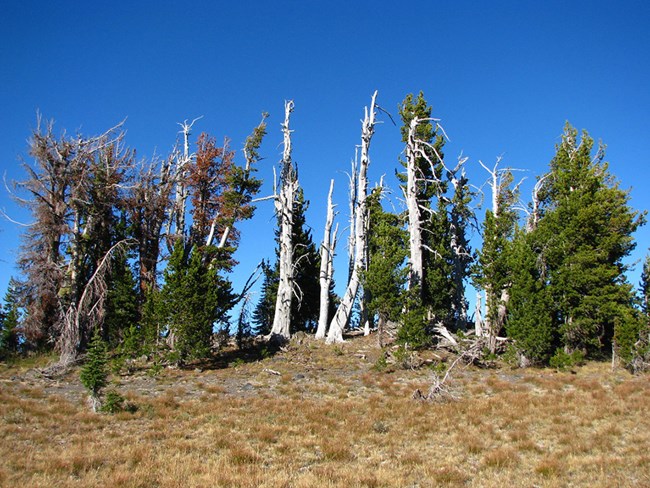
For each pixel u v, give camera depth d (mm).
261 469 11469
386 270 28250
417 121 32531
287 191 34969
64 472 11055
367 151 34625
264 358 28781
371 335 33500
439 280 32156
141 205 35719
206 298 26891
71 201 30797
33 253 29781
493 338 28312
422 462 12172
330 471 11195
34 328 29375
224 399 19688
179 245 27984
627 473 10930
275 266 42219
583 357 27812
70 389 21672
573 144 36156
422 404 18438
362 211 34219
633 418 15508
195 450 13000
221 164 38438
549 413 16531
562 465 11461
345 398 20016
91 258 33656
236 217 34125
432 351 29094
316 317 43344
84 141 31062
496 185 34750
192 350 26297
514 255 28203
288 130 35625
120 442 13555
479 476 11133
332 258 37844
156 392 20984
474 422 15688
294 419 16375
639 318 26266
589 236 28891
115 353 29531
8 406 16875
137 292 34125
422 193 34344
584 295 27750
